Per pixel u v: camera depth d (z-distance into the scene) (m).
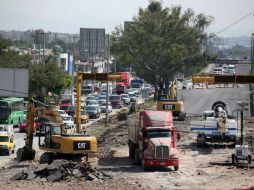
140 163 99.44
